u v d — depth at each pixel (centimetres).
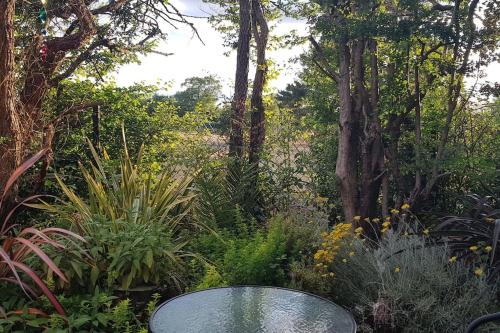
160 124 843
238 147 771
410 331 390
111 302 381
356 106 684
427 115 705
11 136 507
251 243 475
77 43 650
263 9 887
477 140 673
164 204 534
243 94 802
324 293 429
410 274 416
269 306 263
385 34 601
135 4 774
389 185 730
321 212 621
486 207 471
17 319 350
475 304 395
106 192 548
